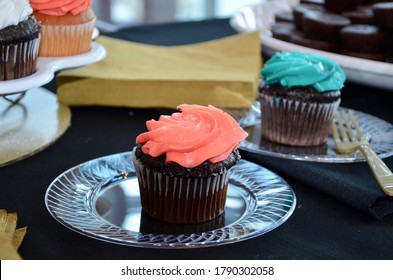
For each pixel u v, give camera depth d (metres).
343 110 0.69
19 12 0.58
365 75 0.72
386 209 0.50
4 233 0.43
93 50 0.69
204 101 0.68
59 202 0.48
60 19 0.64
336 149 0.61
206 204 0.49
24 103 0.68
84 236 0.46
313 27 0.80
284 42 0.78
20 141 0.59
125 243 0.44
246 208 0.50
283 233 0.47
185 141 0.48
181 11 1.67
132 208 0.50
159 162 0.48
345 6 0.84
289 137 0.62
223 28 1.00
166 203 0.48
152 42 0.89
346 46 0.79
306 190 0.54
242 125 0.66
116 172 0.54
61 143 0.60
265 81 0.63
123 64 0.73
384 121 0.67
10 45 0.57
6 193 0.51
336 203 0.52
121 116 0.68
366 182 0.53
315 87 0.61
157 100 0.68
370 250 0.45
